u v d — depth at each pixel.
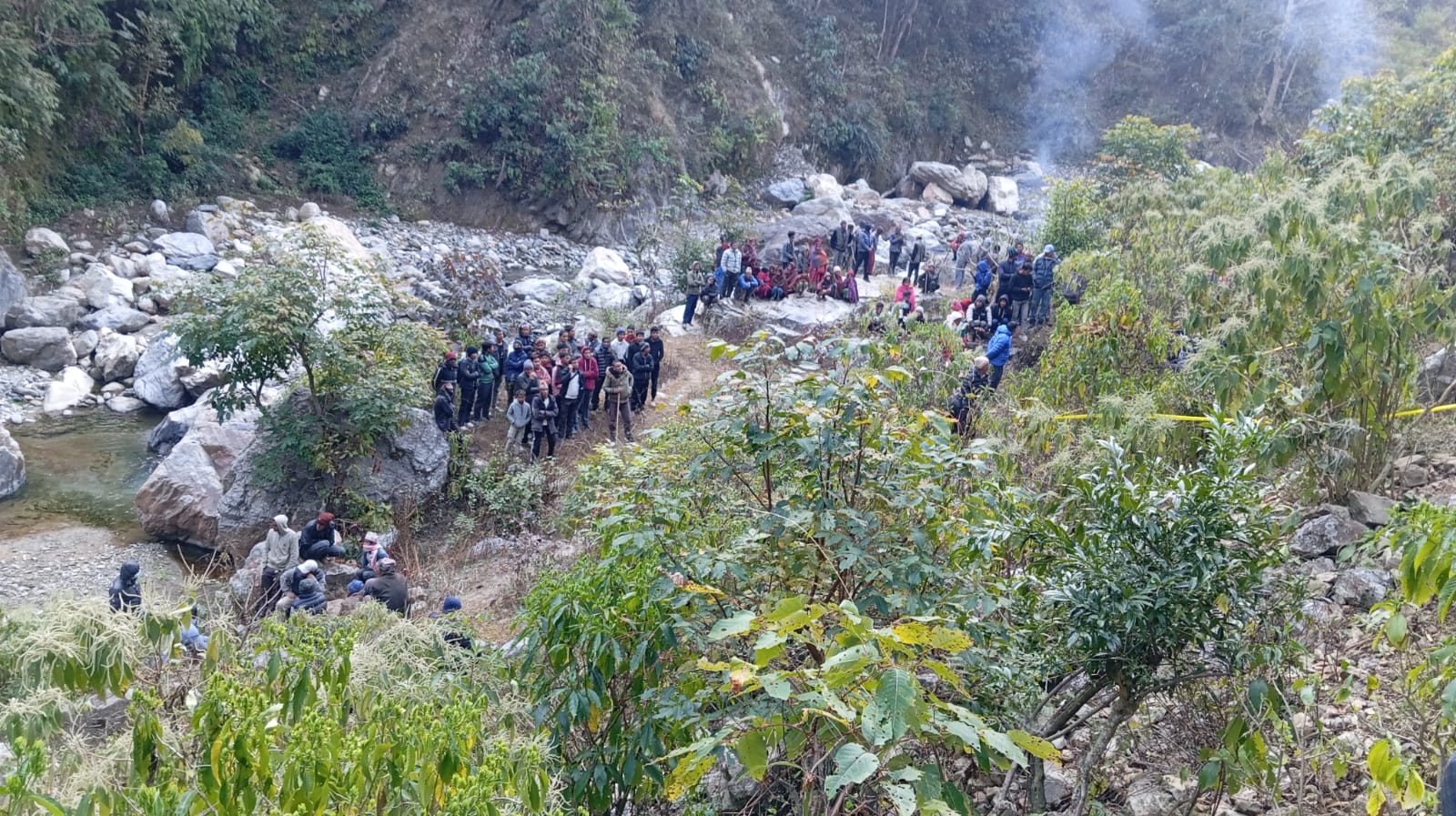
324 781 2.90
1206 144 41.75
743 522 4.87
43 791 3.02
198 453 13.20
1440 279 7.91
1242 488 4.49
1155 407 7.64
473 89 29.86
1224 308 8.86
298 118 29.52
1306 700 4.31
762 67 36.81
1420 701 4.60
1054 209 19.72
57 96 22.92
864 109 38.69
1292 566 6.02
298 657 3.41
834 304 20.69
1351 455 7.32
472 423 16.08
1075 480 4.74
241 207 24.81
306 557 11.05
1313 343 7.07
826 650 3.27
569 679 4.78
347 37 31.14
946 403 9.95
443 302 20.19
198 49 26.72
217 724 2.99
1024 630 4.71
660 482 5.09
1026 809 4.81
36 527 12.73
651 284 24.56
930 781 2.76
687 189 30.28
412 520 13.31
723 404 4.80
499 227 29.08
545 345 16.55
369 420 13.12
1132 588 4.24
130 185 24.23
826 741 3.72
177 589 11.30
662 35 33.59
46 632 3.29
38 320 18.03
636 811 5.28
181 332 12.70
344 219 27.20
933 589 4.59
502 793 3.08
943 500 4.62
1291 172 13.30
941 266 24.59
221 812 2.90
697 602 4.71
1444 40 36.72
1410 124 12.38
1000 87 43.69
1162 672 4.80
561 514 11.73
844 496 4.73
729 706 4.42
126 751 3.21
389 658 4.07
